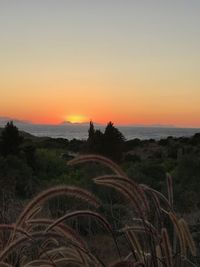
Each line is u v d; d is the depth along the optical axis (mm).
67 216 2738
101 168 11703
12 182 9469
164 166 17250
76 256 3012
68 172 17578
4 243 3377
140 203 2846
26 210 2924
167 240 2686
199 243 4949
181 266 2811
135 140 40531
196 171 13375
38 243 3086
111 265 2775
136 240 2906
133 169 14680
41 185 12422
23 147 19016
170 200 3033
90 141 19875
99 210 3873
